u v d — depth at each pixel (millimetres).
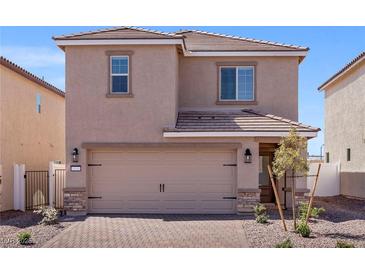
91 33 19953
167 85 19812
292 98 21906
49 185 21625
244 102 21953
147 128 19750
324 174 29125
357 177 26781
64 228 16141
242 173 19484
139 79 19828
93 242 13641
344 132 29156
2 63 20281
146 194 19891
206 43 22859
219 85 22109
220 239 13969
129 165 19938
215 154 19875
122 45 19797
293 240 13789
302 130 18953
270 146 22500
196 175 19859
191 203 19812
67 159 19734
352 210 21859
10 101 21609
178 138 19672
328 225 16594
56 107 29109
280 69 21984
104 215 19297
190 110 22109
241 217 18656
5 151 20953
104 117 19812
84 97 19828
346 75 28844
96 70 19844
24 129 23391
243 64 22000
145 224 16875
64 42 19578
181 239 14000
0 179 20375
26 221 18062
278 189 21141
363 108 26000
